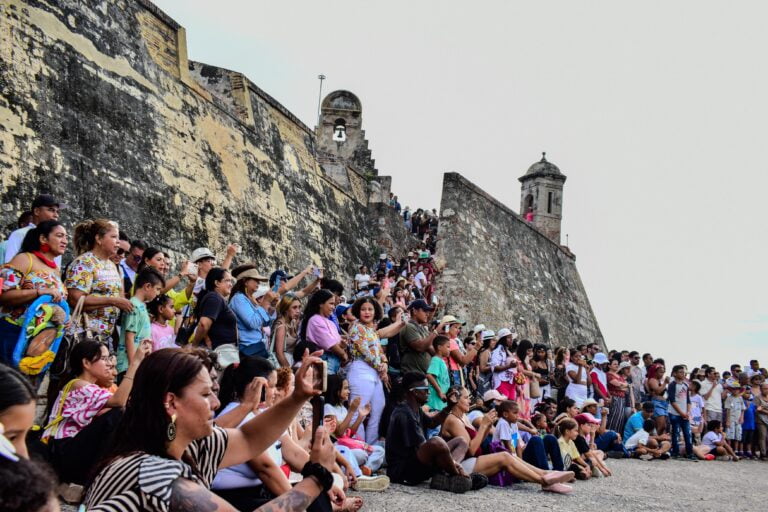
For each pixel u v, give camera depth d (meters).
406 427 9.52
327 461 4.37
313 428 7.97
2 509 2.18
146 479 3.49
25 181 11.11
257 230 17.73
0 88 11.01
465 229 25.20
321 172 22.72
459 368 12.70
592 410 14.78
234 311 9.79
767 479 15.38
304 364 4.27
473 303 24.22
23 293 6.91
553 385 16.70
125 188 13.32
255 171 18.31
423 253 24.48
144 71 14.67
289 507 4.12
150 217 13.84
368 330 10.47
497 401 11.70
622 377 18.48
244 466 5.72
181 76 15.91
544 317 30.08
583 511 8.98
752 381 21.39
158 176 14.34
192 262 10.12
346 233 23.53
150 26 15.29
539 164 36.16
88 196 12.36
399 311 12.72
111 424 6.14
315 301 10.41
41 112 11.73
